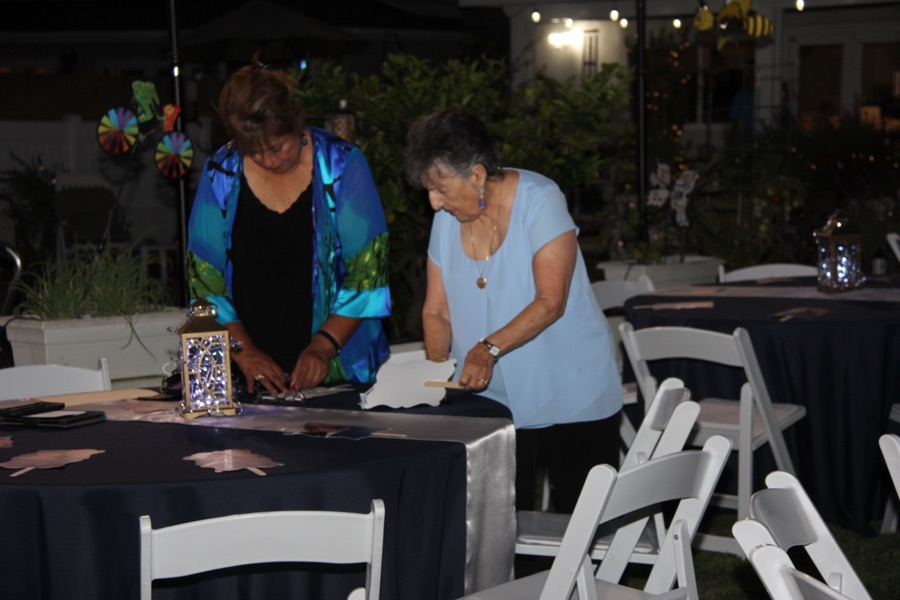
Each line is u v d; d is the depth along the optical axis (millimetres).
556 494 3072
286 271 3139
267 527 1938
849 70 10969
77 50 14570
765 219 7977
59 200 8117
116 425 2674
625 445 4215
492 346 2785
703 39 10641
